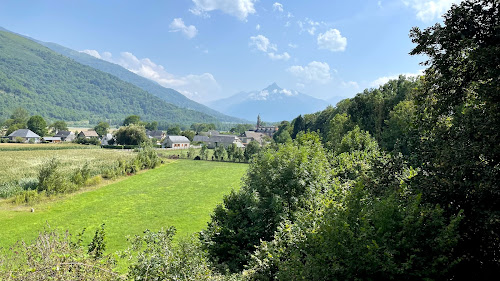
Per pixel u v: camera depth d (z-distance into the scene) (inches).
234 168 2650.1
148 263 331.3
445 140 397.7
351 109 2469.2
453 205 346.6
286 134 3919.8
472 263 319.6
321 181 663.8
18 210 1148.5
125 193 1525.6
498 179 318.0
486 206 322.0
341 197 421.7
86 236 900.6
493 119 330.3
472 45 355.3
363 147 1258.0
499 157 330.6
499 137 324.5
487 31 363.9
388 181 435.2
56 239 357.4
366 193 360.2
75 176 1581.0
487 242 322.0
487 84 339.9
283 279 320.8
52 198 1325.0
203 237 612.7
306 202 597.9
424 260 279.3
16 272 263.4
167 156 3447.3
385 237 288.4
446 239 278.4
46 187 1368.1
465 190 334.3
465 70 390.6
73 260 305.7
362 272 281.9
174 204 1327.5
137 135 4315.9
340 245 287.7
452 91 414.0
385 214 298.8
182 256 351.6
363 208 325.4
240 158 3221.0
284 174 641.0
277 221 593.3
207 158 3457.2
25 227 962.7
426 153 414.9
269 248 426.9
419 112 446.9
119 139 4355.3
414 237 288.0
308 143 864.9
